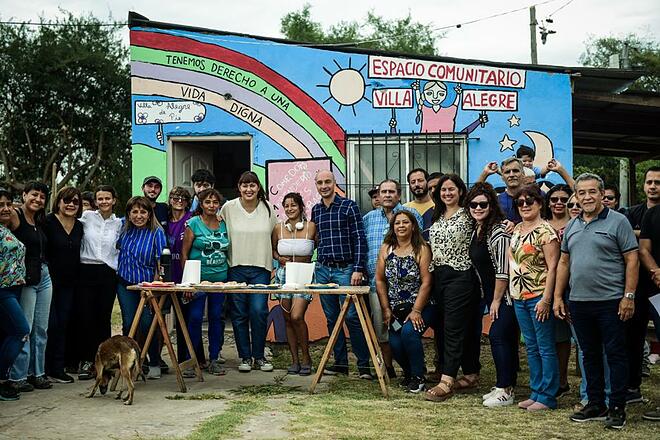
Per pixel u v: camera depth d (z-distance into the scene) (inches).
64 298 252.7
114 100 1051.9
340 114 343.0
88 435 183.5
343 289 229.6
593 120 431.2
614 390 193.8
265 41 345.1
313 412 206.2
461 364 240.4
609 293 194.4
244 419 197.8
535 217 213.0
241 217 268.1
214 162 453.4
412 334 234.8
